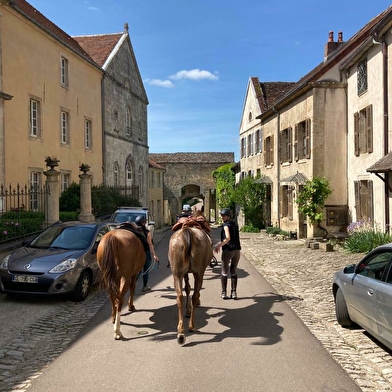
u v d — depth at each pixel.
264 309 8.03
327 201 19.50
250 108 34.25
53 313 7.92
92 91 26.48
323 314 7.75
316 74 19.47
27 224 13.02
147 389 4.65
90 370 5.18
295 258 15.00
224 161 54.56
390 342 5.18
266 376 4.97
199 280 6.73
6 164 17.33
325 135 19.52
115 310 6.87
